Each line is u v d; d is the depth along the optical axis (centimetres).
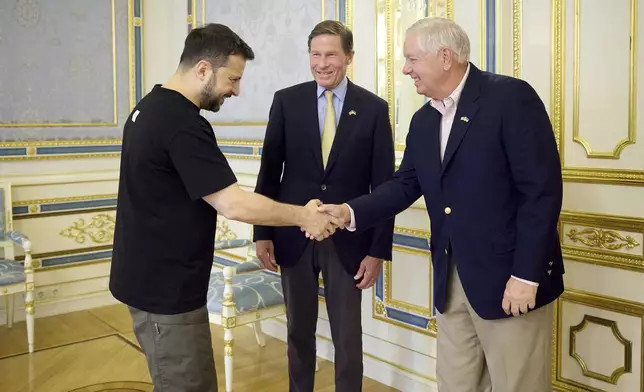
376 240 256
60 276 441
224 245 343
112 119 466
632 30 235
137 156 192
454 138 197
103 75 459
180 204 195
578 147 254
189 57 198
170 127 189
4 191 398
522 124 187
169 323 197
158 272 195
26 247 368
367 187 261
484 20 273
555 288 196
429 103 216
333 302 262
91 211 451
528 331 194
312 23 363
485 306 195
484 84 196
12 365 349
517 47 268
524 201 189
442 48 192
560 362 266
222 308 304
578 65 251
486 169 193
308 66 369
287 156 262
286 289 269
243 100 424
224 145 443
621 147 241
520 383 196
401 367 321
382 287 329
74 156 449
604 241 249
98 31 455
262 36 403
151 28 479
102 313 443
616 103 241
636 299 242
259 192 264
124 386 322
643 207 237
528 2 263
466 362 213
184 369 200
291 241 262
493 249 194
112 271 205
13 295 410
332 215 221
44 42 432
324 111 260
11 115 422
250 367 346
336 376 267
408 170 228
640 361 242
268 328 397
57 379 331
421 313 309
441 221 205
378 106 257
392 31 315
